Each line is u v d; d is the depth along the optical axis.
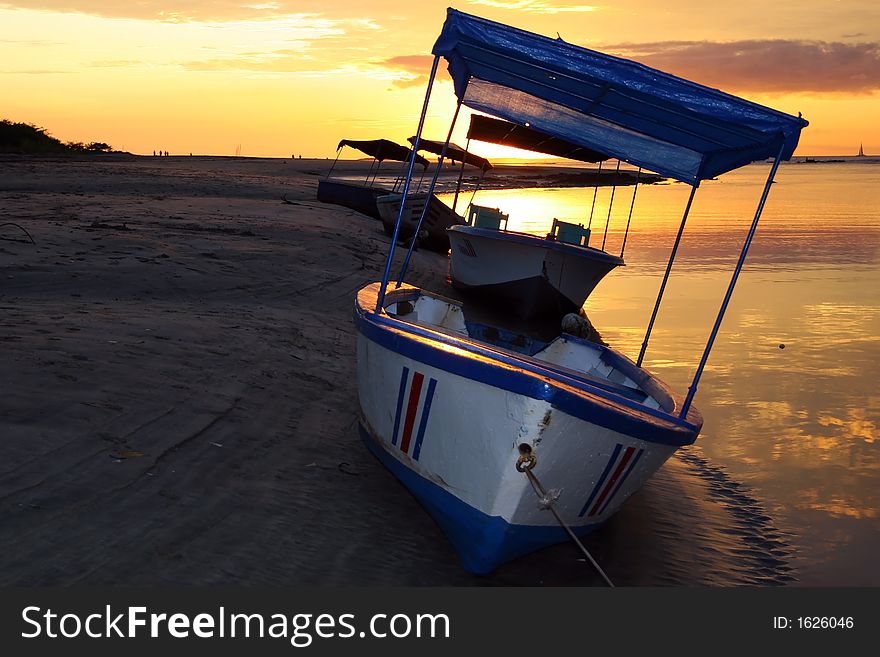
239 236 17.53
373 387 6.70
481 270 17.47
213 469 6.05
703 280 21.69
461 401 5.50
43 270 11.23
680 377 11.79
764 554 6.56
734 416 10.11
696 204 55.44
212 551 4.99
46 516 4.88
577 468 5.55
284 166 75.81
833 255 26.66
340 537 5.59
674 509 7.35
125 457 5.82
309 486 6.24
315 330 10.77
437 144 20.89
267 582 4.84
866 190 75.69
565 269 16.52
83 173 38.25
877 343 14.13
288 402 7.85
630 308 17.84
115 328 8.71
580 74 6.14
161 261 12.95
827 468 8.53
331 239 19.36
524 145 13.74
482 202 48.38
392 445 6.46
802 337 14.63
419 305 9.50
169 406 6.91
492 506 5.44
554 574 5.82
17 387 6.51
